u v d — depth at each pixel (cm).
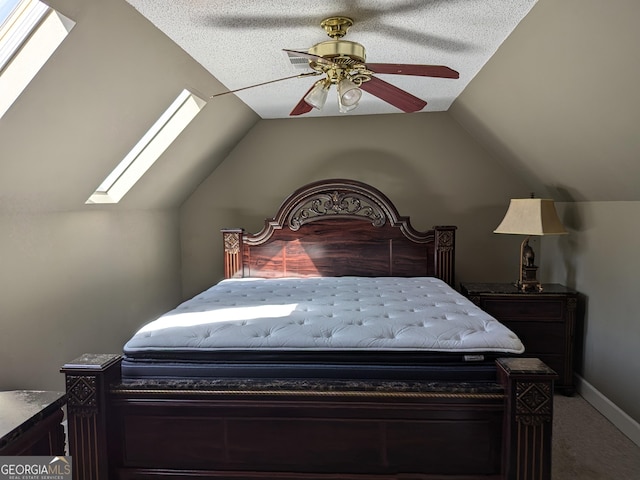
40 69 172
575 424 261
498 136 332
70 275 262
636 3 137
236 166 414
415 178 395
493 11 188
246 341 174
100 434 157
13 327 215
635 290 243
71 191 249
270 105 357
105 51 192
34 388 229
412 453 159
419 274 360
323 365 169
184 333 180
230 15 192
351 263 365
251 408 162
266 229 370
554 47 189
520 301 309
